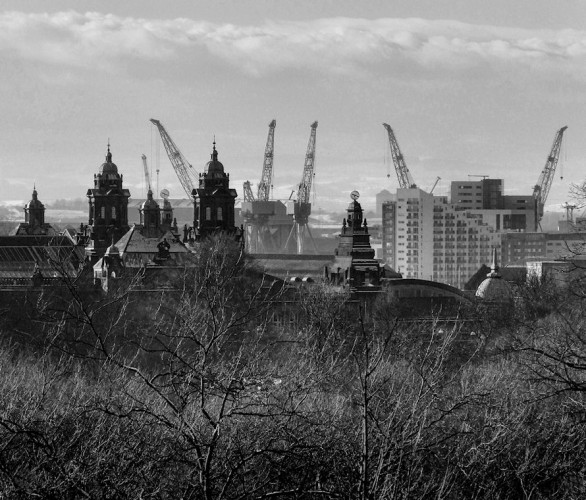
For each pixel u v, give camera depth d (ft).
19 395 277.85
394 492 238.68
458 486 258.16
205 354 235.81
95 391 256.93
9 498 234.17
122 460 235.40
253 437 242.37
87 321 239.09
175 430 235.81
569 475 272.51
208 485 224.94
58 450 239.71
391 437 242.78
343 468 242.58
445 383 285.84
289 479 241.76
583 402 287.07
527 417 277.03
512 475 268.41
